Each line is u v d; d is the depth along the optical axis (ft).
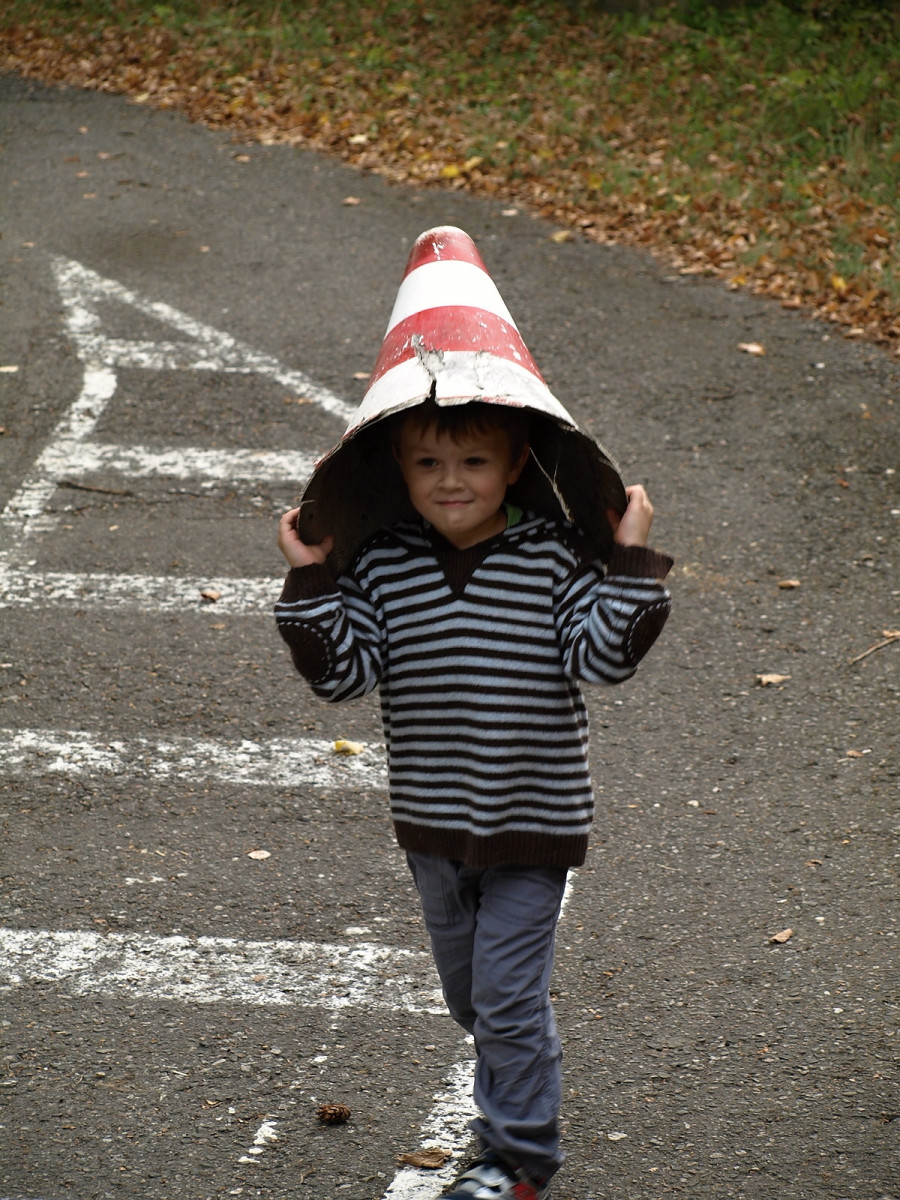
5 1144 12.27
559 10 63.57
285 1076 13.12
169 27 63.67
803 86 51.70
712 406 29.81
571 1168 11.94
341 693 10.66
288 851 16.79
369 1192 11.71
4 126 52.26
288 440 28.45
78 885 16.08
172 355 32.40
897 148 45.68
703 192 42.96
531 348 32.71
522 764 10.52
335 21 64.03
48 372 31.50
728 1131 12.34
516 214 42.19
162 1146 12.25
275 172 46.52
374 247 39.55
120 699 20.16
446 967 11.44
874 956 14.70
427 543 10.88
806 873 16.21
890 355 32.12
